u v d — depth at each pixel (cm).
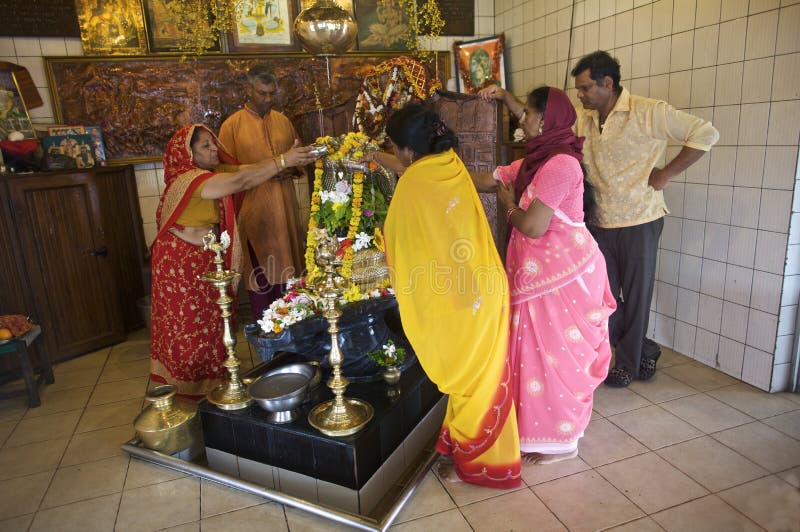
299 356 268
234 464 219
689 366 293
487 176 240
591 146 270
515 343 207
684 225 294
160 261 261
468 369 194
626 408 254
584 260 199
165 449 233
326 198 225
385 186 236
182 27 376
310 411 207
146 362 339
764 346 259
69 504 206
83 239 346
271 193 325
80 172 341
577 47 354
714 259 279
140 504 205
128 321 387
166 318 265
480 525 185
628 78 315
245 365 323
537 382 207
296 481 204
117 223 376
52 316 334
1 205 308
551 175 191
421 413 237
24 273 320
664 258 311
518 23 416
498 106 327
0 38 350
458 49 434
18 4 348
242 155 321
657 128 248
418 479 205
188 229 259
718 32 259
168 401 239
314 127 364
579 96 260
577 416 212
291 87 399
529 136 206
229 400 218
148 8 368
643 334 270
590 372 214
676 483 201
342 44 280
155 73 375
